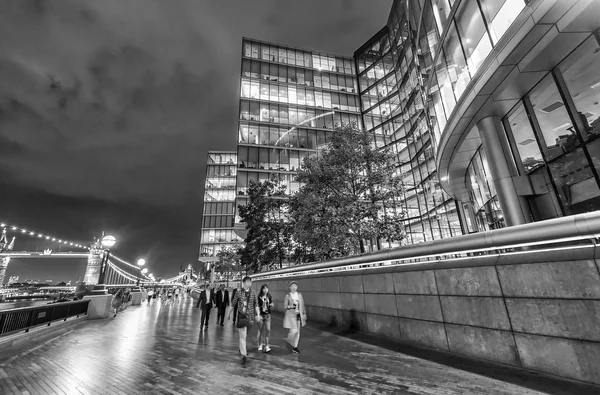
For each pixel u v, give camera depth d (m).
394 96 40.44
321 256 16.56
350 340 8.08
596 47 7.55
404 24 32.84
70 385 5.04
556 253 4.60
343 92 46.59
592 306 4.11
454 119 11.91
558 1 6.66
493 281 5.40
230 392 4.59
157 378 5.35
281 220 23.09
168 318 16.06
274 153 39.59
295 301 7.61
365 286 8.92
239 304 6.66
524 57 8.30
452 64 12.47
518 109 10.64
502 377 4.58
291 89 43.78
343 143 14.67
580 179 8.49
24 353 7.51
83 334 10.54
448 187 18.64
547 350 4.53
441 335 6.29
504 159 10.84
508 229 5.22
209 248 73.25
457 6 11.32
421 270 6.95
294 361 6.34
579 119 8.31
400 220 14.62
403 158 36.75
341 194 13.87
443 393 4.23
